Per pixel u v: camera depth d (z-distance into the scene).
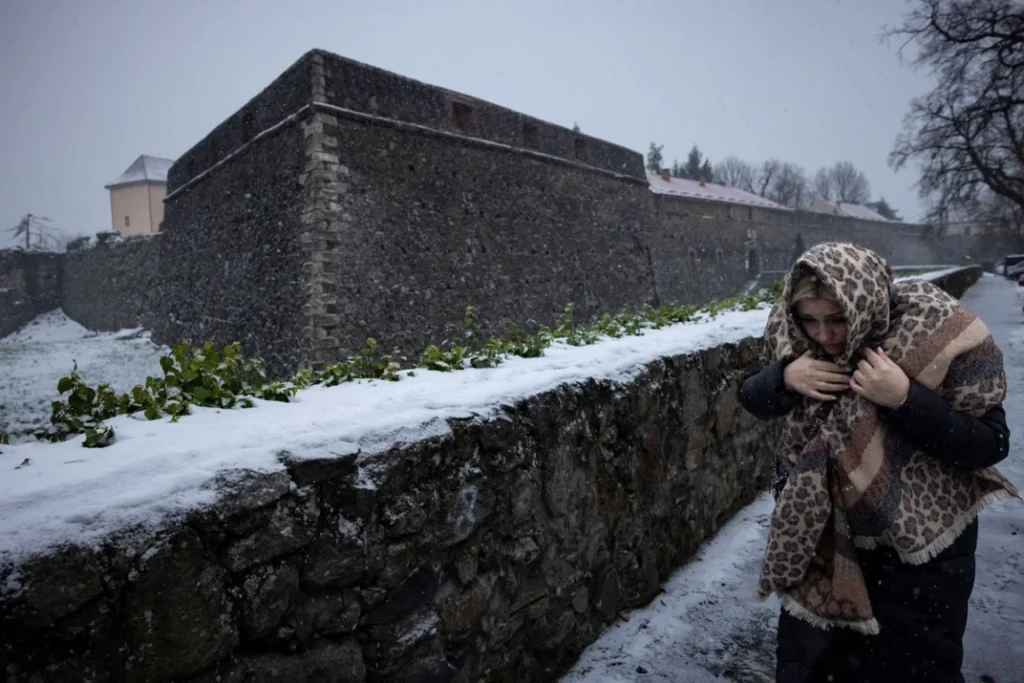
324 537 1.41
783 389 1.53
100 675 1.07
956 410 1.35
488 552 1.90
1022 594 2.42
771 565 1.51
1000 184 22.38
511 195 16.39
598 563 2.44
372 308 12.41
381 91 13.34
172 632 1.15
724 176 72.06
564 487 2.25
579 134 19.50
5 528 1.03
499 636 1.94
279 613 1.33
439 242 14.08
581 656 2.31
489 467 1.89
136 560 1.11
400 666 1.58
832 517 1.46
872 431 1.39
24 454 1.44
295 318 12.10
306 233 11.93
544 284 16.98
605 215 20.25
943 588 1.39
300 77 12.59
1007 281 25.19
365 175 12.68
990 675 1.99
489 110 16.08
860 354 1.43
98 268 27.12
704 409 3.30
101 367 17.39
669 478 2.96
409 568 1.62
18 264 30.08
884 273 1.42
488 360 2.74
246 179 14.46
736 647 2.33
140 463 1.31
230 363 2.23
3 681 0.97
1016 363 6.91
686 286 29.36
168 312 19.16
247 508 1.27
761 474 4.05
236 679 1.25
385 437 1.59
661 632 2.46
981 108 20.77
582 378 2.40
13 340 27.70
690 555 3.14
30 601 0.99
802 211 39.69
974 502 1.41
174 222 19.16
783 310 1.62
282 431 1.56
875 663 1.45
